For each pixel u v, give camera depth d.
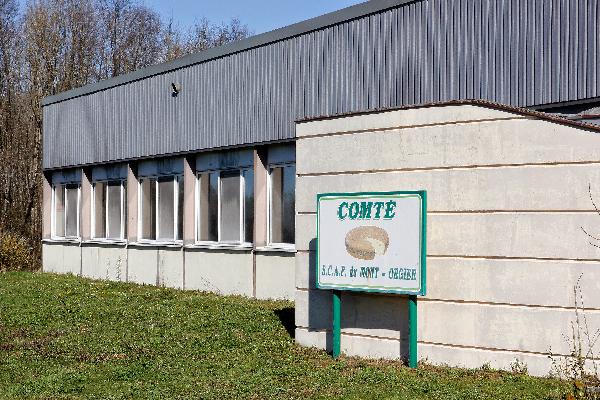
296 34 16.75
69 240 26.06
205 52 19.58
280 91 17.22
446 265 9.34
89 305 16.14
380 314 9.93
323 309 10.69
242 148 18.53
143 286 20.88
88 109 25.00
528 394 7.91
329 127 10.55
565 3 11.73
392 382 8.66
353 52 15.31
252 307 15.43
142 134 22.16
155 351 10.98
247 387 8.68
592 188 8.45
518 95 12.29
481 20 12.88
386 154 9.93
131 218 22.73
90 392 8.66
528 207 8.82
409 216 9.38
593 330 8.37
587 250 8.45
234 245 18.77
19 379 9.31
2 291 19.30
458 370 9.05
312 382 8.84
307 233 10.86
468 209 9.21
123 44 58.81
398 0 14.33
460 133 9.33
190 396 8.34
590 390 7.57
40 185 45.22
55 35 49.94
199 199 20.25
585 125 8.49
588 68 11.41
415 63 13.95
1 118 47.38
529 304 8.77
